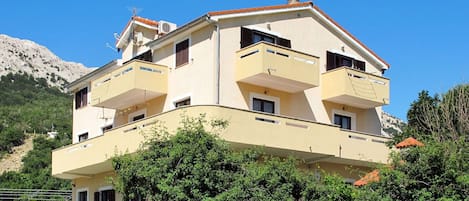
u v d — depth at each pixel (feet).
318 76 88.69
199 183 63.52
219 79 83.97
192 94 86.84
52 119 301.84
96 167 93.56
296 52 86.48
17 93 407.03
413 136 91.20
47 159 229.86
